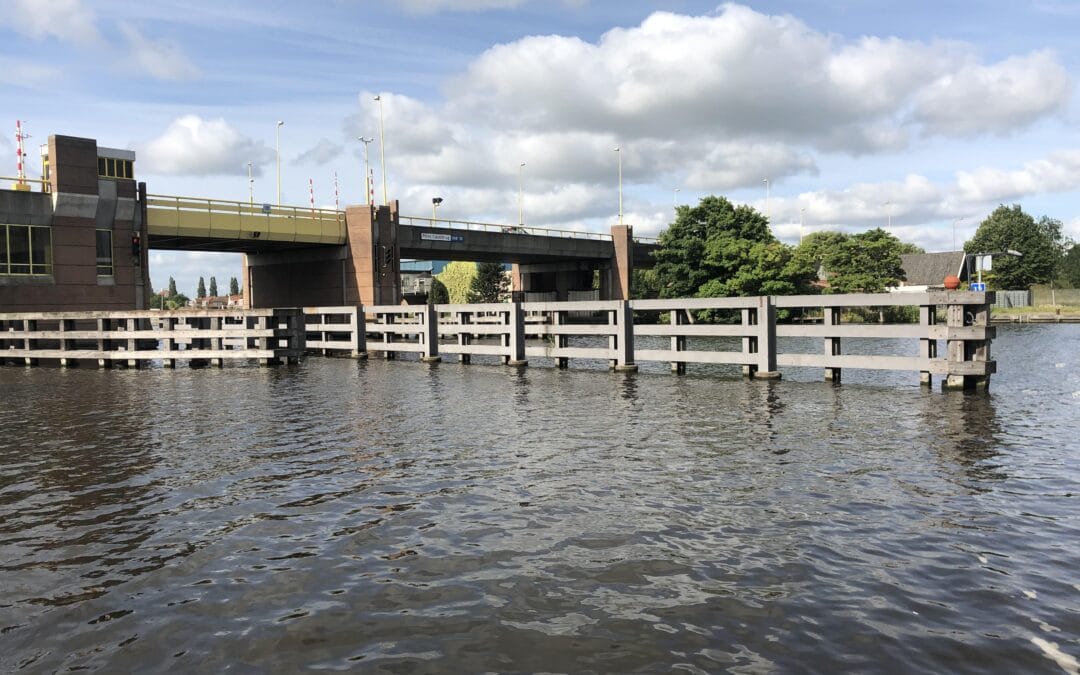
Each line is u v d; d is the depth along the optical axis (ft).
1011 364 82.43
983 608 17.31
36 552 22.07
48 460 34.76
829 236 265.54
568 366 84.79
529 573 19.86
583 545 21.93
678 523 23.84
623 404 51.60
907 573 19.47
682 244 221.05
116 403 55.52
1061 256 446.19
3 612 17.93
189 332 89.40
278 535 23.32
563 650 15.65
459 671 14.87
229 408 51.78
